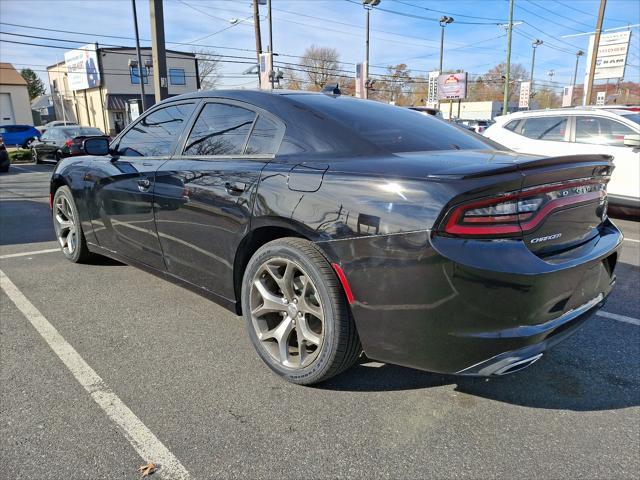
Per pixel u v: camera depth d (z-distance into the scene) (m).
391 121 2.88
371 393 2.48
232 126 2.96
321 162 2.41
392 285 2.04
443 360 2.04
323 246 2.23
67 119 52.84
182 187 3.00
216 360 2.79
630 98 74.69
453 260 1.88
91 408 2.31
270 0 22.33
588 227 2.44
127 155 3.73
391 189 2.06
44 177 13.29
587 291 2.35
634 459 2.01
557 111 7.48
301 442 2.10
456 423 2.25
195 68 45.09
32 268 4.46
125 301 3.67
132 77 43.78
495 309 1.93
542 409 2.36
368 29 27.50
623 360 2.86
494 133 8.18
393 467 1.96
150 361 2.77
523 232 1.99
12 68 44.97
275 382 2.57
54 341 3.00
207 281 2.99
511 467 1.96
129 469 1.92
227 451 2.04
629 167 6.63
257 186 2.54
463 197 1.89
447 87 38.31
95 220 4.04
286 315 2.53
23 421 2.20
